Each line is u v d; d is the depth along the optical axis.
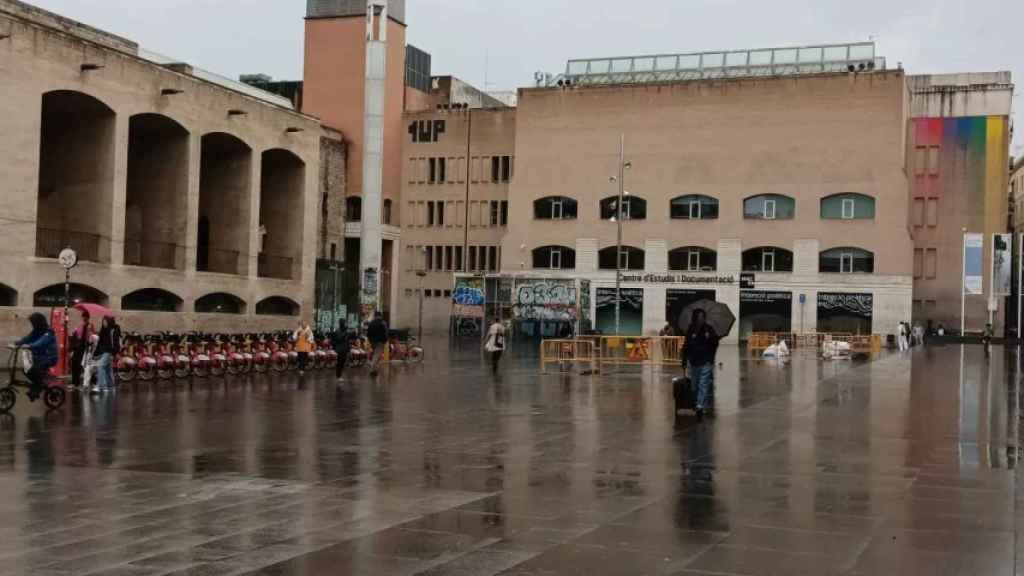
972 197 78.94
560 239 81.31
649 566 7.62
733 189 77.38
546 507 10.10
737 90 77.62
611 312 79.69
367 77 50.34
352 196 82.62
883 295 73.62
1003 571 7.46
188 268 45.81
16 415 20.08
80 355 26.23
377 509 10.02
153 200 46.56
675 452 14.27
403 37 88.06
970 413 19.98
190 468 12.98
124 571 7.54
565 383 29.45
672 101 79.06
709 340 18.97
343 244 77.06
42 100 39.97
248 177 50.59
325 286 56.91
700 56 83.31
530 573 7.42
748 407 21.20
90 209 41.75
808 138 75.94
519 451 14.48
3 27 35.81
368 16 50.62
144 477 12.23
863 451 14.30
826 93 75.62
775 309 75.94
